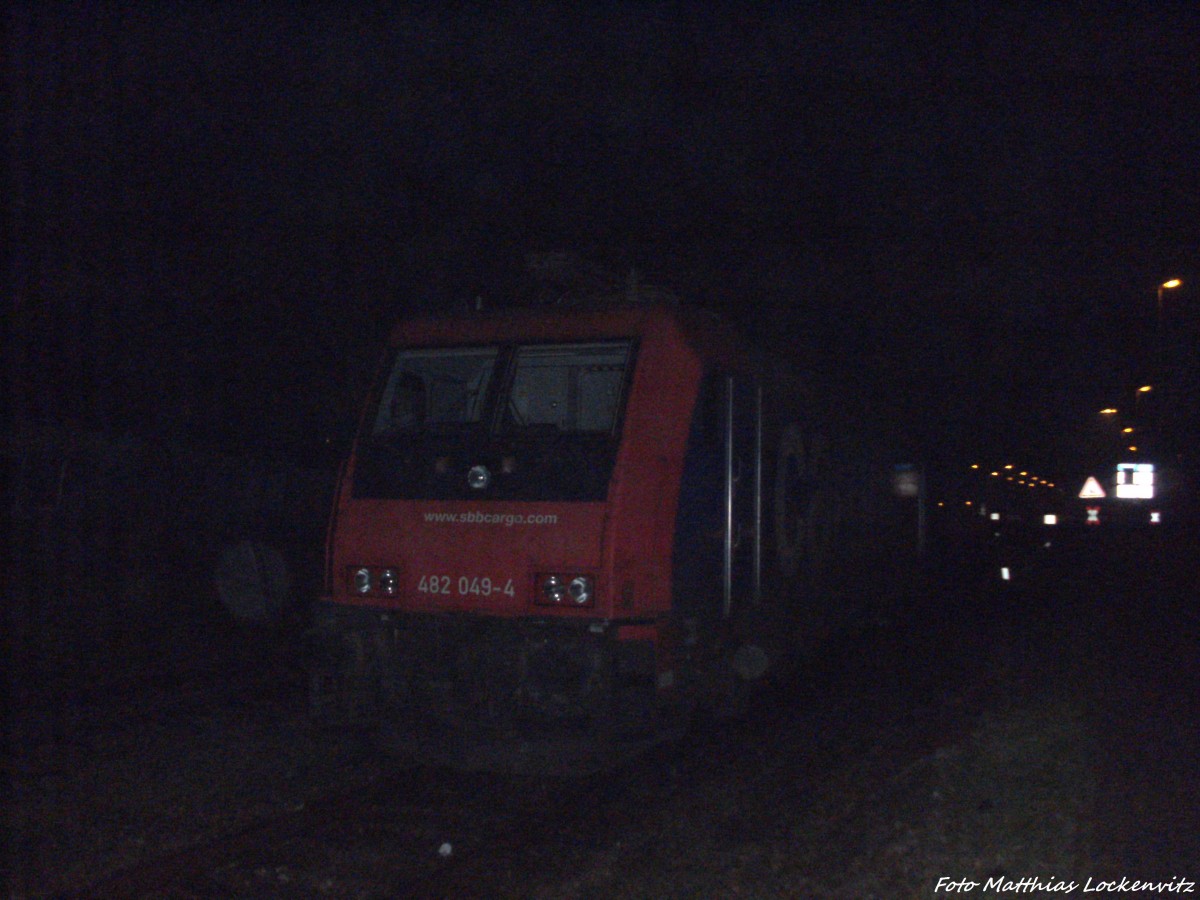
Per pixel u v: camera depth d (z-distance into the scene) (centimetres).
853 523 1289
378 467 820
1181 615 1717
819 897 551
